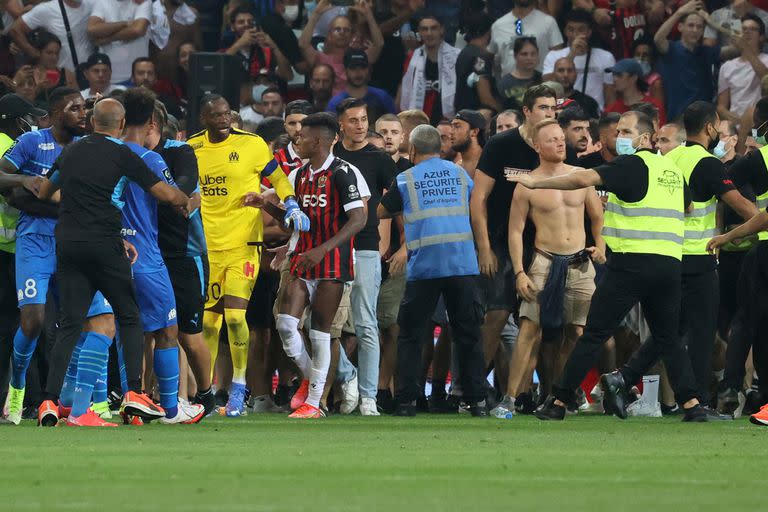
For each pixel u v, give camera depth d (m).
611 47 56.88
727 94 56.16
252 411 39.88
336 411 39.41
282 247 36.28
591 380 39.19
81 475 17.47
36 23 59.62
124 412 29.09
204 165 36.41
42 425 28.94
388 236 40.00
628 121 31.97
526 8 57.59
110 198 27.81
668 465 19.31
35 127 32.88
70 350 28.50
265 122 42.12
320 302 34.16
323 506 13.97
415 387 36.34
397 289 40.22
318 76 57.31
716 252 34.94
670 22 56.25
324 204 33.97
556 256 37.00
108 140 27.92
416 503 14.30
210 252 36.31
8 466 18.77
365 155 38.25
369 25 58.59
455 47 58.12
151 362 34.59
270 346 39.91
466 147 42.34
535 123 37.34
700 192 33.88
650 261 31.14
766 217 31.62
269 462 19.47
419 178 36.22
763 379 35.41
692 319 34.91
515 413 39.00
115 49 59.91
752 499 14.86
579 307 37.47
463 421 33.28
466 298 36.03
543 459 20.25
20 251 30.98
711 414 32.75
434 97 57.38
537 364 40.25
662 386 39.28
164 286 29.86
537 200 36.91
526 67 55.62
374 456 20.70
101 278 27.97
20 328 30.84
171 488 15.83
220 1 62.50
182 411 30.80
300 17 60.28
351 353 40.28
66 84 59.44
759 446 23.38
